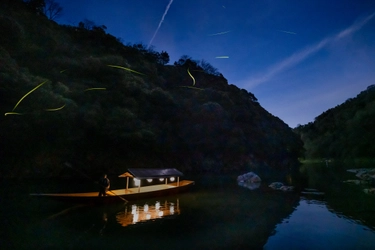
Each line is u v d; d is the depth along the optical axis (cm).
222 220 1302
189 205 1672
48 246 912
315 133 14312
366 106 9800
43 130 3092
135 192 1839
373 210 1498
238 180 3316
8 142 2867
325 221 1280
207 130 5344
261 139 6738
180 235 1053
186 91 6366
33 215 1333
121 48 6425
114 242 962
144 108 4597
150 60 7488
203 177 3959
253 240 1005
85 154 3566
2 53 3019
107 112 3834
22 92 2867
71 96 3556
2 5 4041
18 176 2930
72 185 2578
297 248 927
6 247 898
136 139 3819
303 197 1991
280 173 4781
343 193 2133
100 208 1505
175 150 4731
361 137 8944
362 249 910
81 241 966
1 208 1477
